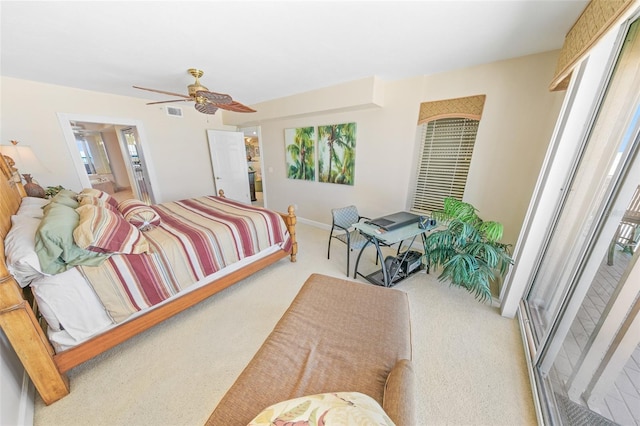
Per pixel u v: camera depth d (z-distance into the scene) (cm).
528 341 157
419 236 310
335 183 368
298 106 337
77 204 188
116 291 143
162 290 163
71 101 290
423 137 285
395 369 98
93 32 160
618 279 100
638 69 106
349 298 147
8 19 141
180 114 396
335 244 341
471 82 233
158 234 187
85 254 134
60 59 204
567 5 133
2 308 103
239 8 137
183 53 196
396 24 157
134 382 138
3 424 96
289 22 153
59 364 126
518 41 179
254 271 235
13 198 179
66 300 127
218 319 190
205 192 451
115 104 327
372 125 307
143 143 362
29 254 116
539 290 182
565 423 108
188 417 121
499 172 235
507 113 221
